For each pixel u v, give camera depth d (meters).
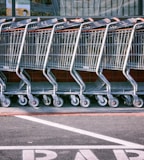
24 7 5.56
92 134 3.97
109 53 4.96
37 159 3.35
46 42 4.95
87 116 4.68
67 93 5.04
